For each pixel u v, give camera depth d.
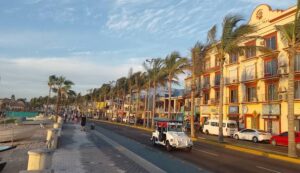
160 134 21.70
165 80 51.47
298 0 18.83
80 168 11.52
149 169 11.98
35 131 30.95
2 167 10.27
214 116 50.56
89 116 127.19
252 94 42.19
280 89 36.41
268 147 25.81
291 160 17.33
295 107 34.16
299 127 33.66
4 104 121.44
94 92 133.75
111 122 77.31
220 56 28.44
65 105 112.69
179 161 15.45
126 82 80.00
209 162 15.47
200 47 33.19
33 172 5.93
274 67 37.78
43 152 7.09
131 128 51.00
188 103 62.25
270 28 38.28
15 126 40.25
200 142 28.45
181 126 21.53
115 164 12.80
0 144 18.86
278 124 36.50
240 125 43.38
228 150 22.27
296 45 19.56
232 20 26.39
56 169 11.14
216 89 51.34
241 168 13.97
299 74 34.00
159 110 79.12
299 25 18.94
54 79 64.75
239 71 45.00
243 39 26.44
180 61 42.09
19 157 13.75
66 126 41.59
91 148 18.28
